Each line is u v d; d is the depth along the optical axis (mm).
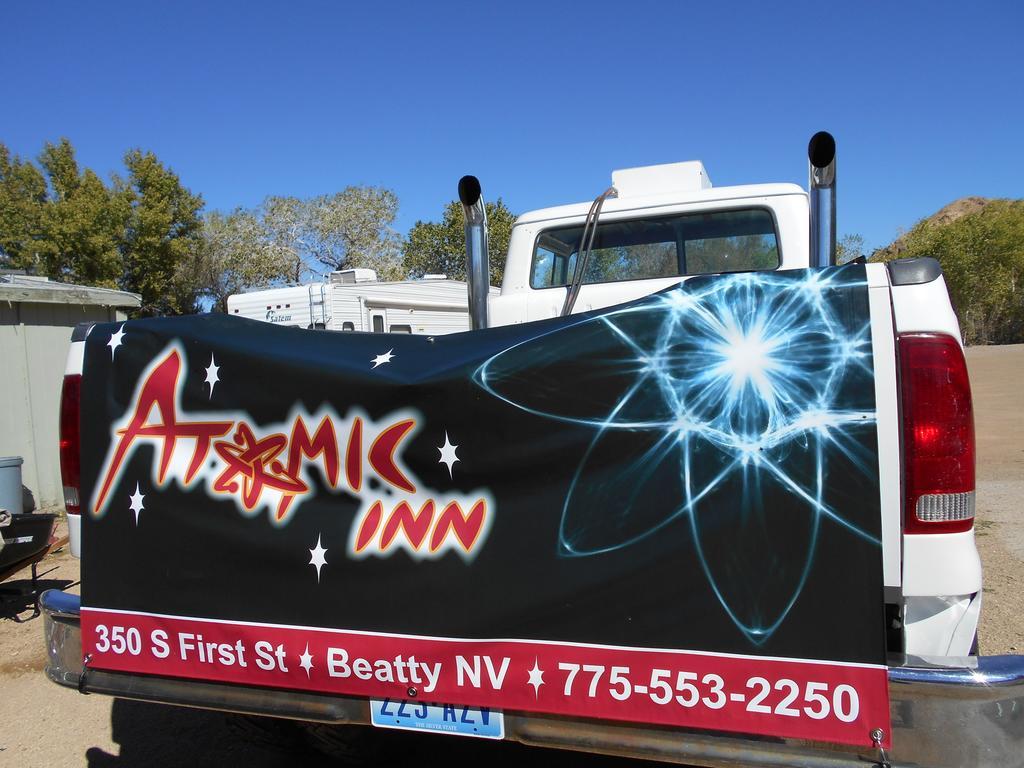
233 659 2457
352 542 2318
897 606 2033
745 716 1975
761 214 3955
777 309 2012
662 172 4457
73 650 2695
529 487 2162
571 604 2102
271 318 11297
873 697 1874
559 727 2121
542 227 4242
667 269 4160
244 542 2434
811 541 1941
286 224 37500
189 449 2527
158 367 2586
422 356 2318
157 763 3498
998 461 9836
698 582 2010
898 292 1958
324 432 2355
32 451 8328
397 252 38562
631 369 2098
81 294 8602
